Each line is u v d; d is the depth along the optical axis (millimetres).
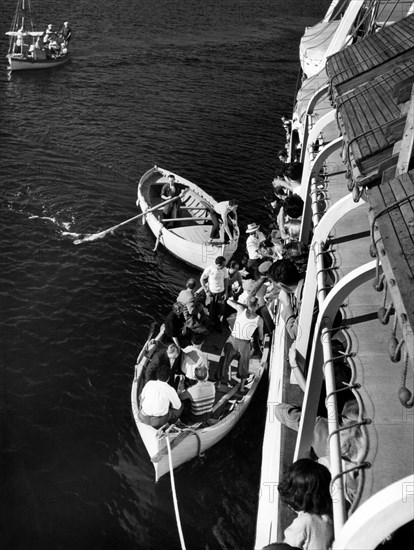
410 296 4535
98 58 43250
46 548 11391
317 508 5672
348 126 8945
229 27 54750
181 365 13562
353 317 6242
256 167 28469
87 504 12273
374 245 5734
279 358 11164
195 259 20000
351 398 6793
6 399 14602
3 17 51344
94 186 25172
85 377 15445
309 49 26141
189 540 11836
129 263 20297
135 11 57125
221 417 13789
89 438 13750
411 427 4965
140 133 31250
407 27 12594
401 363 5625
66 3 57469
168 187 22469
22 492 12414
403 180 6082
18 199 23609
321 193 9531
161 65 42875
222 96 37906
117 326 17375
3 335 16562
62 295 18422
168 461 12562
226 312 17328
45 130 30719
